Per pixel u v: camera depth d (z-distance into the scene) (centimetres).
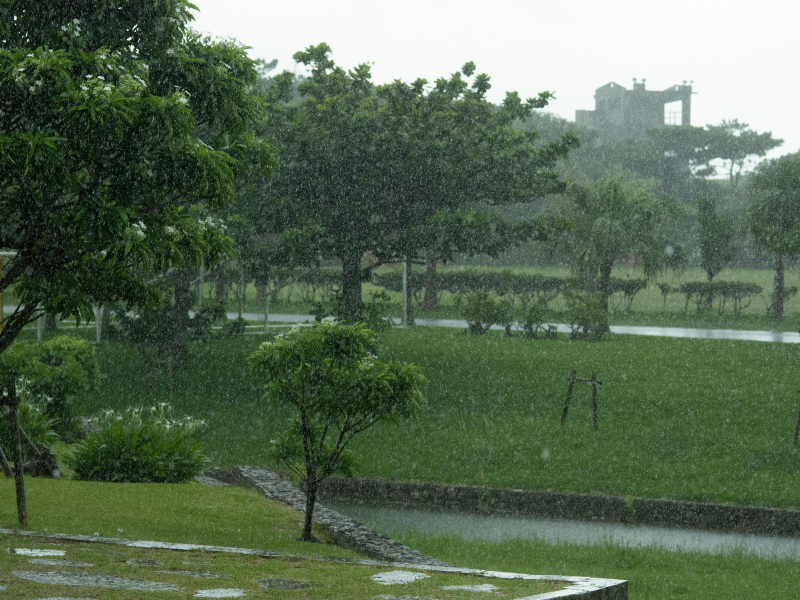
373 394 1055
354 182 2622
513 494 1545
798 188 3400
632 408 2119
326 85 2812
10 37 787
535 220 2831
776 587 1016
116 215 702
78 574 568
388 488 1609
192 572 614
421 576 637
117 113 684
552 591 554
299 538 1098
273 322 3978
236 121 858
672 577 1058
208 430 1988
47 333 3356
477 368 2645
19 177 668
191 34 869
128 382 2492
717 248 4684
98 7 803
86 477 1366
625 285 4734
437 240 2673
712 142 8431
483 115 2834
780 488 1524
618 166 7981
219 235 834
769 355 2836
